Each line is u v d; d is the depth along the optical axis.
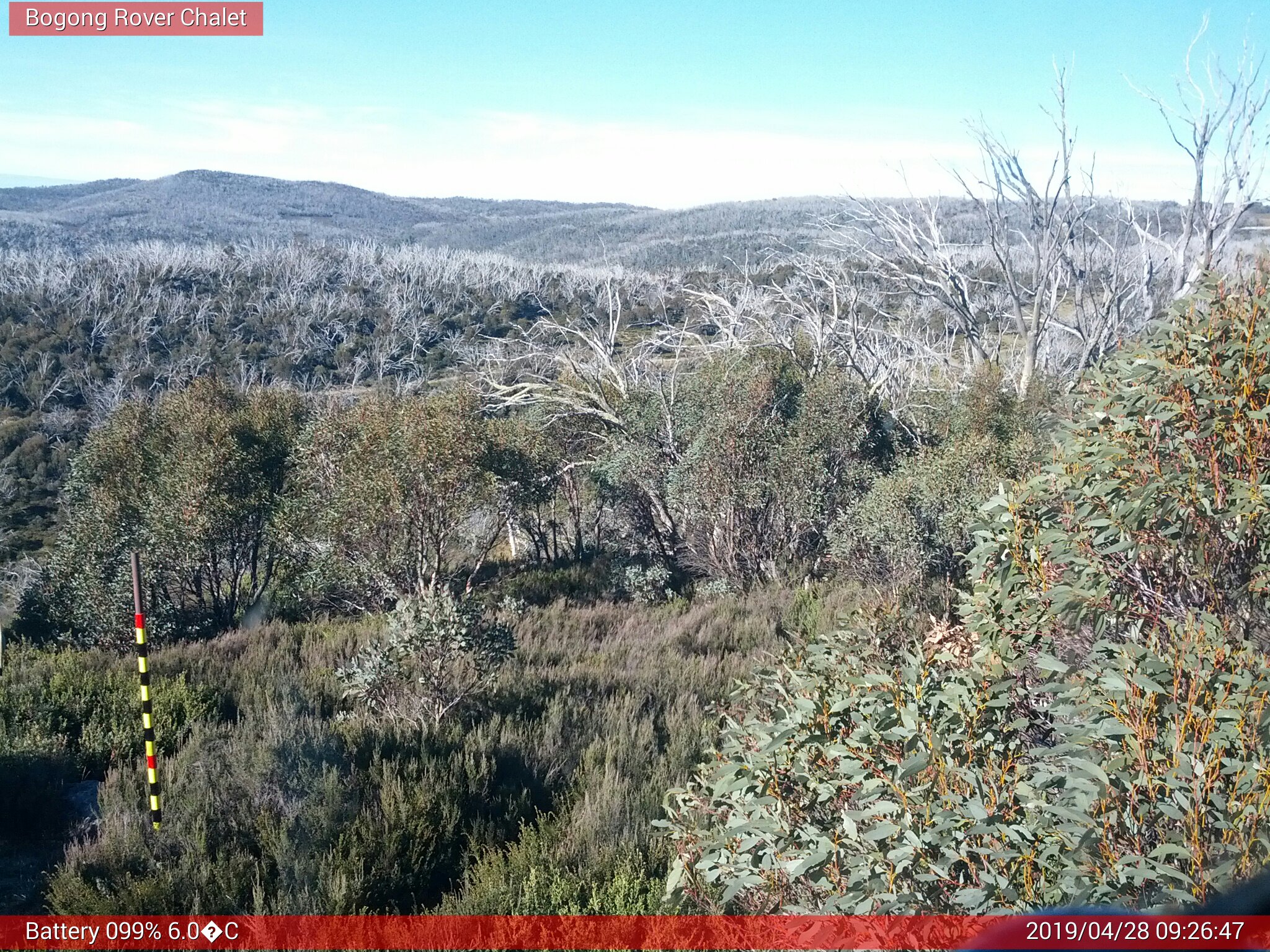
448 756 6.78
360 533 13.41
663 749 7.19
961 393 18.02
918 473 12.13
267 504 15.48
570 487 20.22
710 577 15.94
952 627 4.92
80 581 13.86
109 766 6.98
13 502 40.69
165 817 5.79
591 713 7.98
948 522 11.11
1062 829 2.99
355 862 5.22
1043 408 16.30
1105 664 3.36
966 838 3.12
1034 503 4.07
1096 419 4.07
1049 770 3.21
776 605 13.02
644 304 54.75
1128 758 2.93
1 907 5.13
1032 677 4.05
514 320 74.12
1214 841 2.79
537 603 15.45
